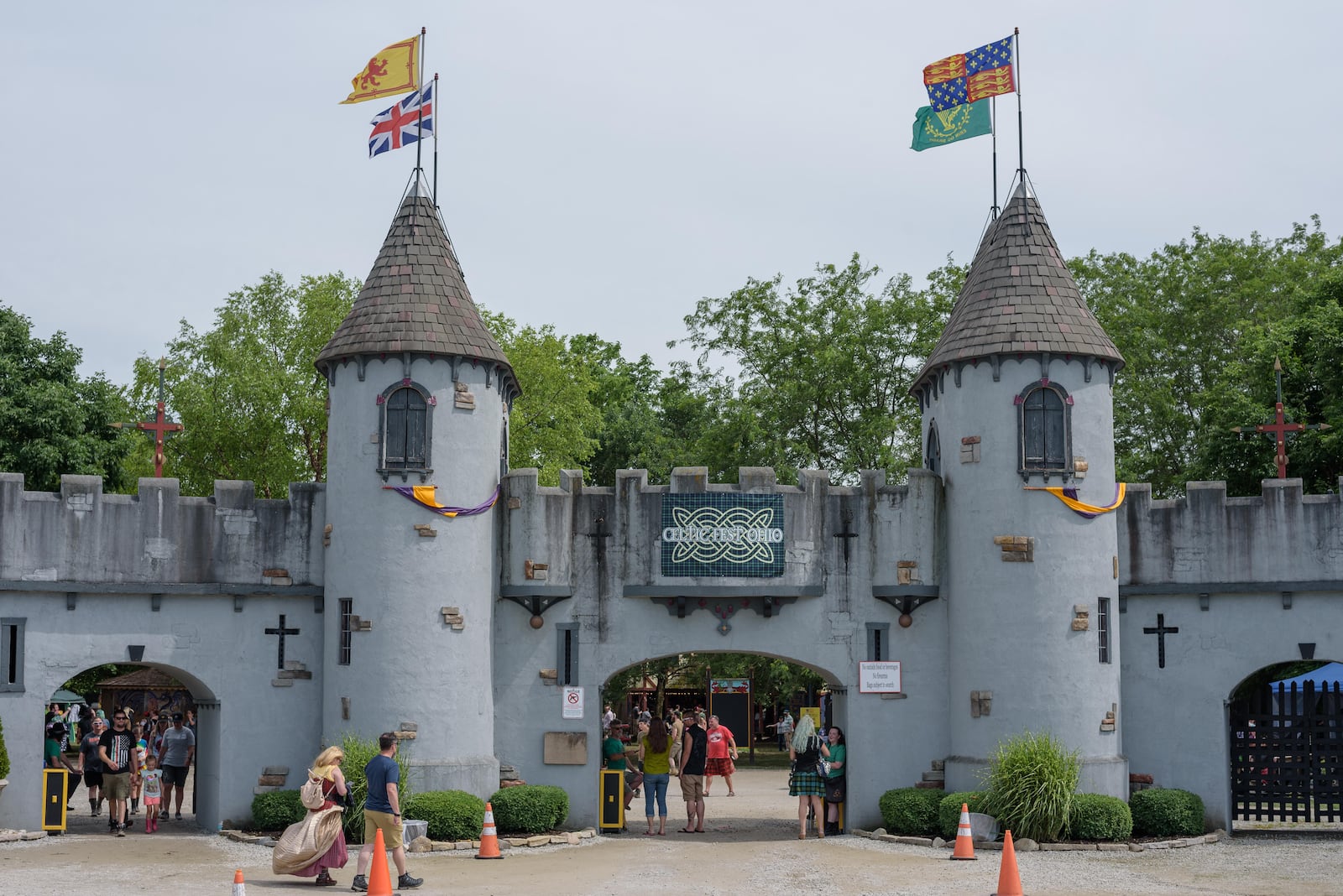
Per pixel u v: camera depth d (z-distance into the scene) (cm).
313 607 2420
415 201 2475
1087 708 2283
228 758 2356
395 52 2542
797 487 2436
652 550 2409
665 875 1864
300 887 1756
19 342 3672
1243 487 3359
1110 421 2381
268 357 4378
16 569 2275
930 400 2544
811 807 2638
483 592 2348
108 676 4297
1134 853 2119
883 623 2416
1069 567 2303
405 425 2316
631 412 5769
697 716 2438
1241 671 2370
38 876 1842
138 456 4328
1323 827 2436
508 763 2389
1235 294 4600
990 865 1969
